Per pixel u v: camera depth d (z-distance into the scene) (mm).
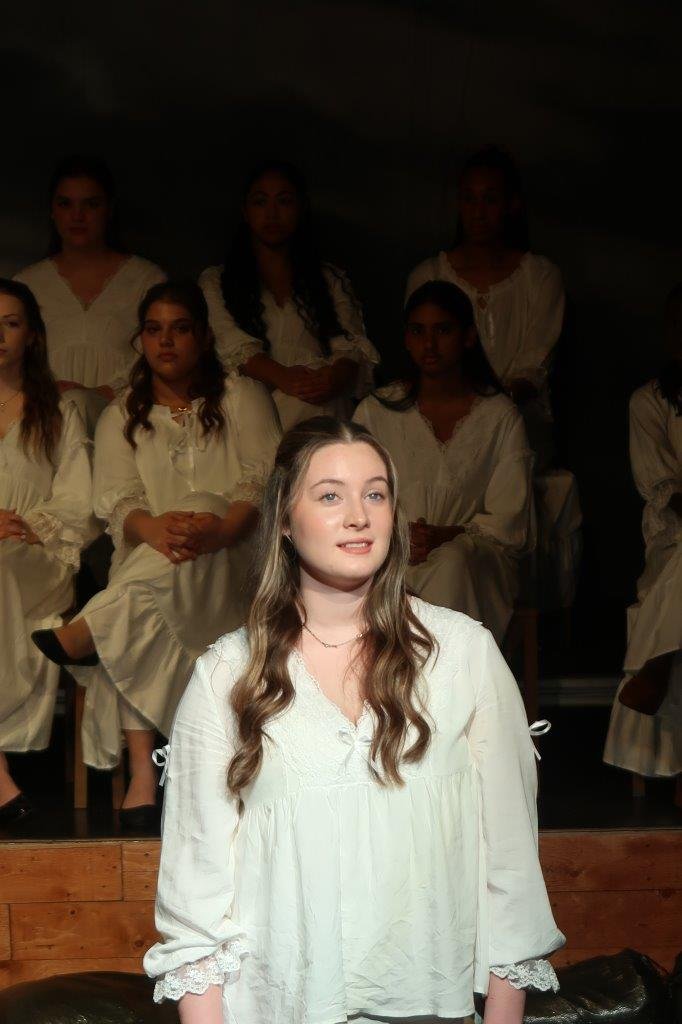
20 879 6652
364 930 3234
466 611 7844
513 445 8492
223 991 3320
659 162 11711
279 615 3408
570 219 11750
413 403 8633
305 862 3227
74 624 7234
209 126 11492
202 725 3369
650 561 8047
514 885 3326
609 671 9219
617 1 11547
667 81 11648
